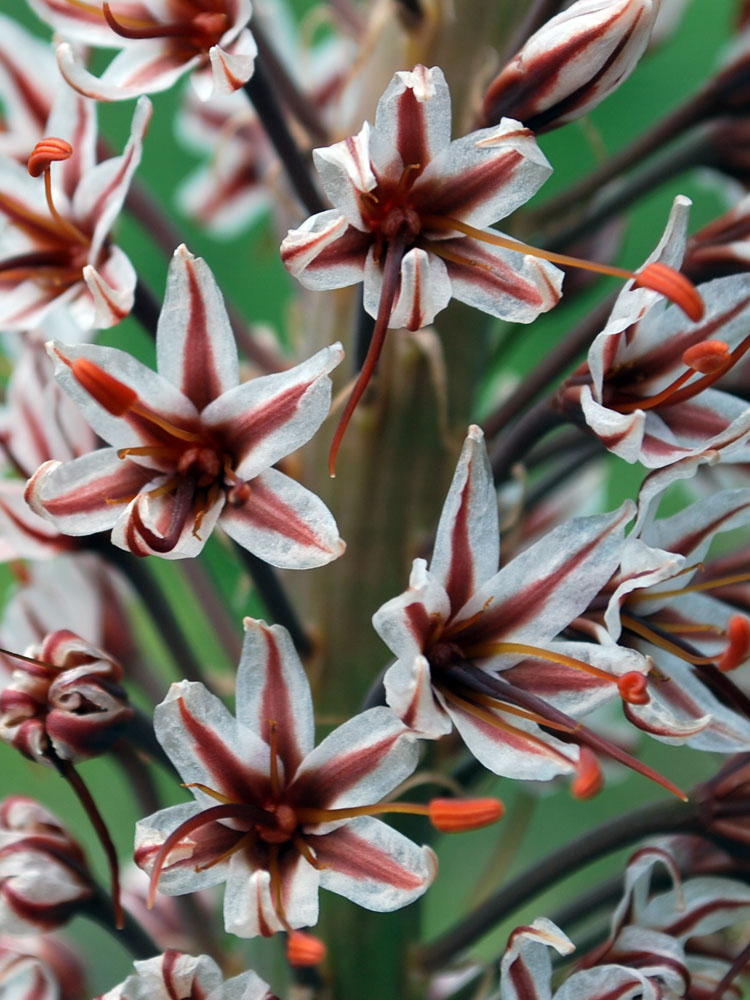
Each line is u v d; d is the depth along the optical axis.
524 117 0.24
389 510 0.26
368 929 0.26
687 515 0.24
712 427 0.24
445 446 0.26
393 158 0.23
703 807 0.25
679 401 0.24
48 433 0.25
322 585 0.26
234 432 0.23
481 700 0.23
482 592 0.23
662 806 0.25
